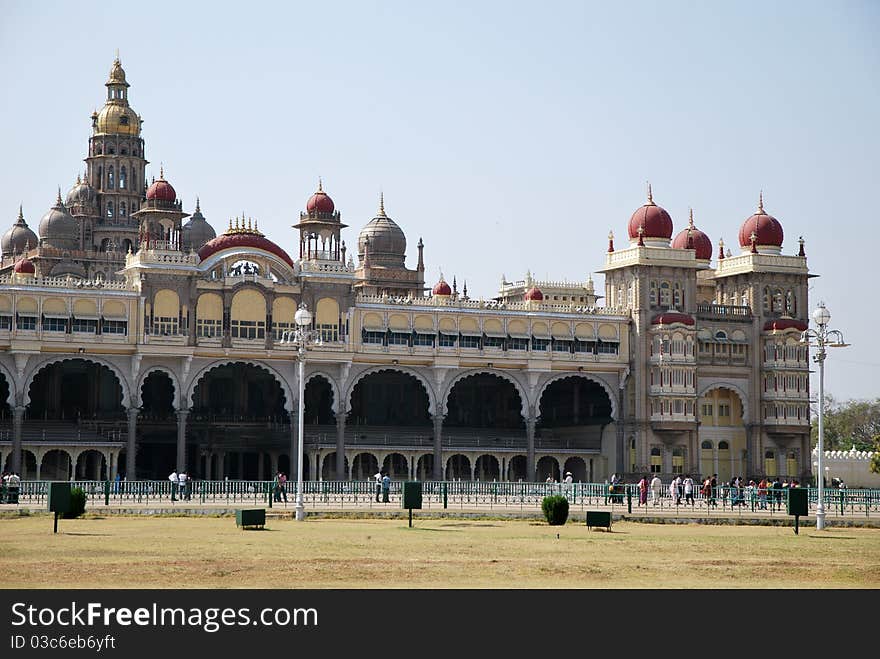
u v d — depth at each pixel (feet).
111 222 435.94
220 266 336.49
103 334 321.52
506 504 240.53
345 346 344.28
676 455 370.94
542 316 366.22
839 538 175.42
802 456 387.14
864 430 552.00
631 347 373.40
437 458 355.15
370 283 425.69
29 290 316.60
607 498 243.19
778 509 229.66
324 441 352.90
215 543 152.05
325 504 234.38
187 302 329.11
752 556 146.61
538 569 129.49
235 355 333.83
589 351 369.71
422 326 354.74
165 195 345.72
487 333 360.48
